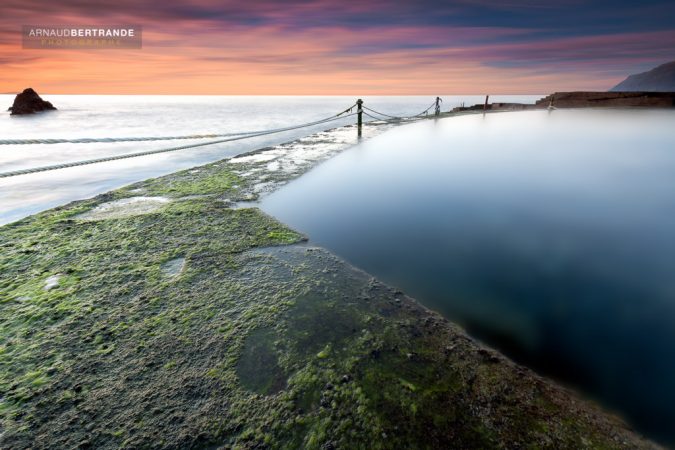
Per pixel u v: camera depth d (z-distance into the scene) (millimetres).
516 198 5223
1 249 3643
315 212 4836
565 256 3414
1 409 1729
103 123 32094
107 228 4238
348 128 14766
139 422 1668
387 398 1792
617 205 4824
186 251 3617
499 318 2477
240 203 5258
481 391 1836
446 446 1536
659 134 11672
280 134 16922
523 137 11328
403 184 6105
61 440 1578
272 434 1608
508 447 1530
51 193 6539
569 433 1596
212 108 83062
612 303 2611
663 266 3178
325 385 1879
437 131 13180
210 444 1562
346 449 1532
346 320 2465
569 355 2096
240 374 1964
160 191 5914
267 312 2559
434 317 2502
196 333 2322
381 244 3797
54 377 1941
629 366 1999
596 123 15344
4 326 2398
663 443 1560
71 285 2945
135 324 2420
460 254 3518
